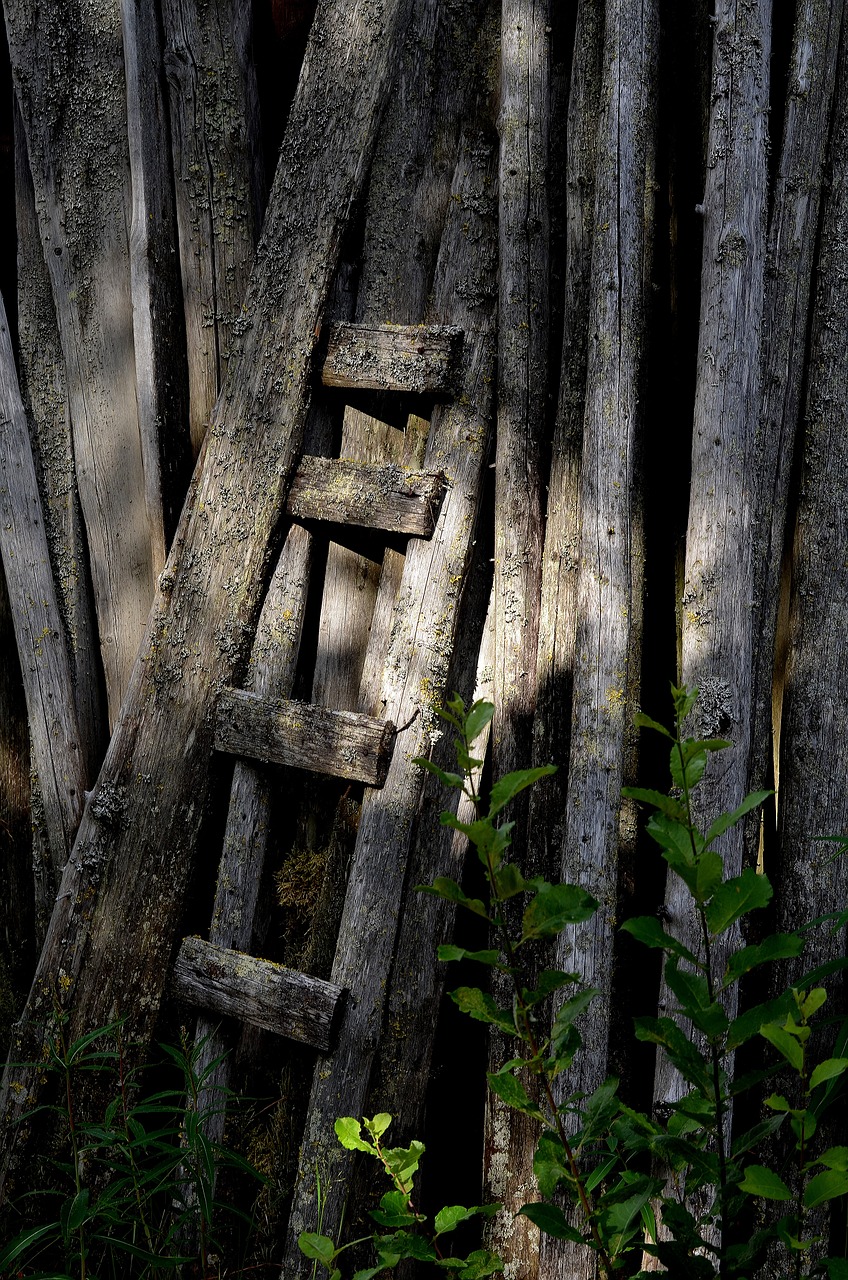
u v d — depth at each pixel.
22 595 2.96
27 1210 2.44
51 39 2.96
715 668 2.27
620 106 2.51
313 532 2.68
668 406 2.63
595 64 2.63
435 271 2.76
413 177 2.80
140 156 2.82
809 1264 2.12
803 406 2.55
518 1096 1.28
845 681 2.42
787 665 2.51
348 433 2.78
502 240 2.65
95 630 2.99
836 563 2.46
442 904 2.47
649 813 2.51
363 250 2.79
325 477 2.60
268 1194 2.38
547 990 1.21
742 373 2.35
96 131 2.93
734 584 2.29
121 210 2.91
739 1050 2.31
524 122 2.66
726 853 2.20
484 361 2.67
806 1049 2.23
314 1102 2.34
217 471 2.70
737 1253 1.21
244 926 2.52
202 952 2.50
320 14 2.76
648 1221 1.35
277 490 2.63
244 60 2.89
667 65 2.68
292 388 2.66
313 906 2.62
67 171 2.97
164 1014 2.57
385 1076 2.38
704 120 2.61
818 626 2.46
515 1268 2.29
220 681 2.62
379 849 2.42
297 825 2.67
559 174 2.71
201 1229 1.98
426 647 2.48
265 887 2.60
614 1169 2.11
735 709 2.25
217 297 2.85
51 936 2.62
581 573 2.44
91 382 2.95
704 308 2.40
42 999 2.59
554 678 2.53
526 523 2.59
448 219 2.76
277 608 2.66
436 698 2.46
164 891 2.58
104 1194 1.86
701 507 2.34
